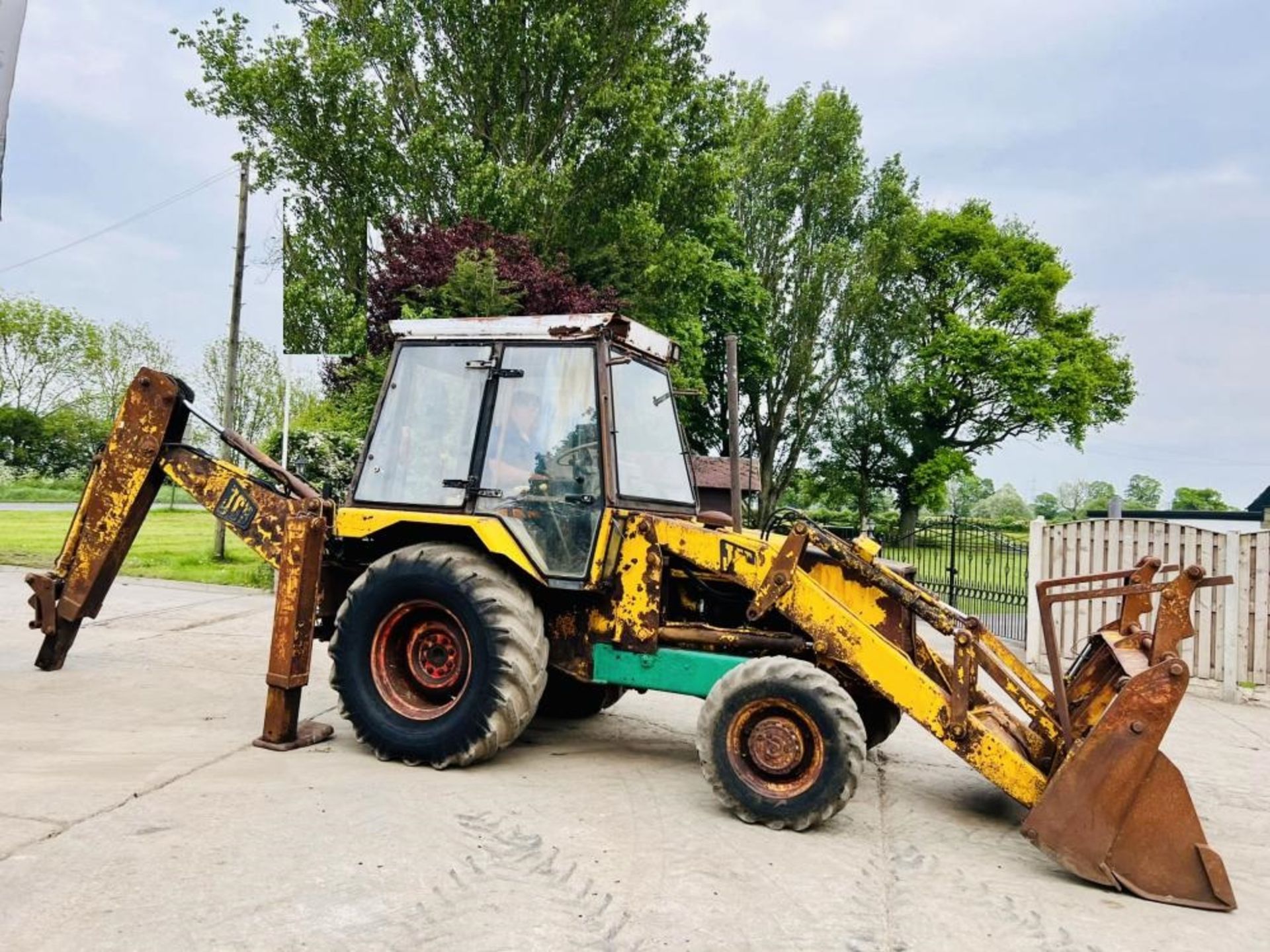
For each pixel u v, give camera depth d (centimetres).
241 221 1562
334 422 1617
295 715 504
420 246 1431
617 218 1734
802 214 3491
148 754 470
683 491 564
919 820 449
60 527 2042
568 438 489
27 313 4466
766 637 465
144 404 605
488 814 406
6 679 632
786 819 411
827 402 3597
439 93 1817
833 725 406
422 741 469
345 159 1764
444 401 516
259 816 384
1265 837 460
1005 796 503
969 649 423
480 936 294
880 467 3938
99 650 762
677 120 2083
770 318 3362
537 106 1822
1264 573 840
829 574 500
